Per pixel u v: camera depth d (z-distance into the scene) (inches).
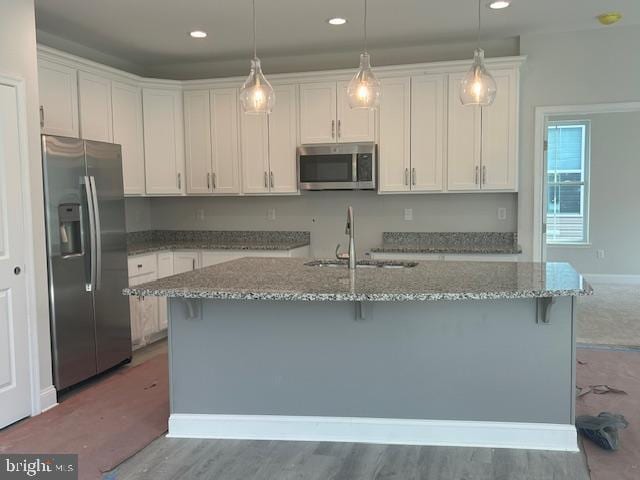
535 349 112.3
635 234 308.7
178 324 121.9
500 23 179.3
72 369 148.3
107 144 162.1
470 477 101.2
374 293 98.6
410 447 114.4
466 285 105.0
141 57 215.0
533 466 105.1
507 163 191.6
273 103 128.0
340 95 203.2
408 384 116.2
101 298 159.9
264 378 120.1
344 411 118.3
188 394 122.5
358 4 158.4
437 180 197.5
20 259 130.5
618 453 109.7
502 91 190.1
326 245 223.9
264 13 165.0
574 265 318.3
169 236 239.3
